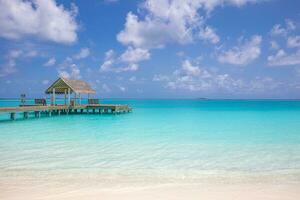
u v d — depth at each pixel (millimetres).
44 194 6586
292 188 7121
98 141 14758
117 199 6277
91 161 10203
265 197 6457
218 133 18078
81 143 14078
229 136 16672
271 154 11539
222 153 11695
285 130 19688
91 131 19062
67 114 34500
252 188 7117
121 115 35281
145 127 21594
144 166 9484
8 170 8852
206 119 29344
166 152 11883
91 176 8172
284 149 12617
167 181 7727
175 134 17609
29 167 9281
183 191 6840
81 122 25594
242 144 13859
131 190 6902
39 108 28891
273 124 24016
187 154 11469
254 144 13898
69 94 34188
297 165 9711
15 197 6379
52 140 15016
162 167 9375
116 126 22438
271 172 8773
